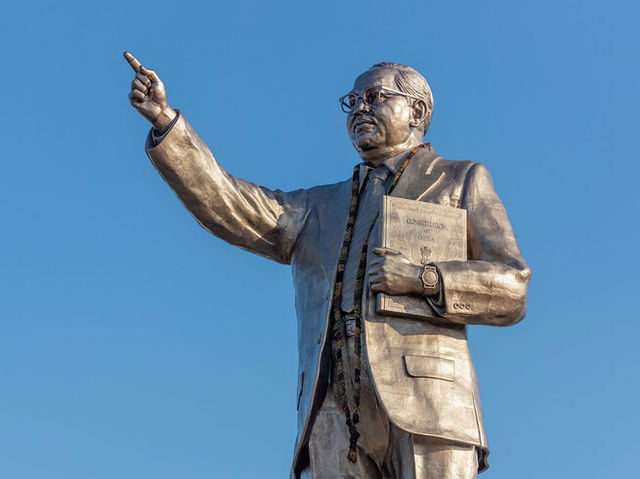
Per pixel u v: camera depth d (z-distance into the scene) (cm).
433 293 1043
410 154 1149
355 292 1068
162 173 1112
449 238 1076
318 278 1109
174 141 1098
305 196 1174
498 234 1091
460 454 1019
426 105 1185
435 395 1027
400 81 1177
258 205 1147
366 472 1055
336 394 1061
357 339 1053
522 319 1066
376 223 1101
